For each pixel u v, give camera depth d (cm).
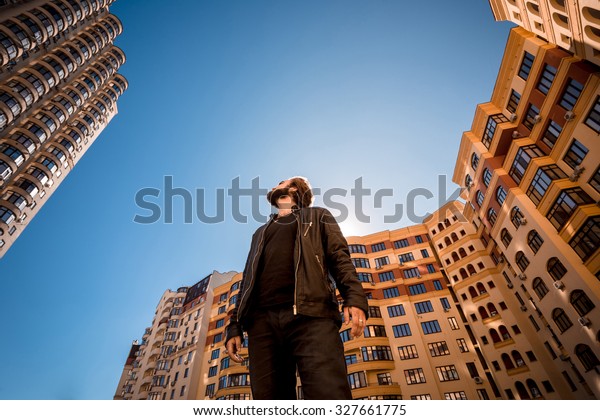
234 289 4488
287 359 209
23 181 3572
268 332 213
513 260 2531
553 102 2084
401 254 4156
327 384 169
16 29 3597
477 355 3098
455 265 3672
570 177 1927
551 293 2139
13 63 3619
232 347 238
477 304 3297
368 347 3192
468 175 3067
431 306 3528
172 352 4491
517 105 2441
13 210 3359
